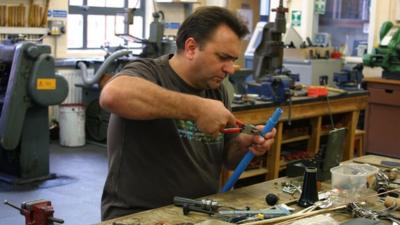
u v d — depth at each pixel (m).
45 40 5.80
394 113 4.98
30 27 5.55
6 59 4.10
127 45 6.18
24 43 4.00
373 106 5.10
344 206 1.52
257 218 1.40
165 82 1.60
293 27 6.20
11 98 3.95
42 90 4.06
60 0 5.83
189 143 1.63
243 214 1.43
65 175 4.44
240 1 6.73
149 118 1.42
